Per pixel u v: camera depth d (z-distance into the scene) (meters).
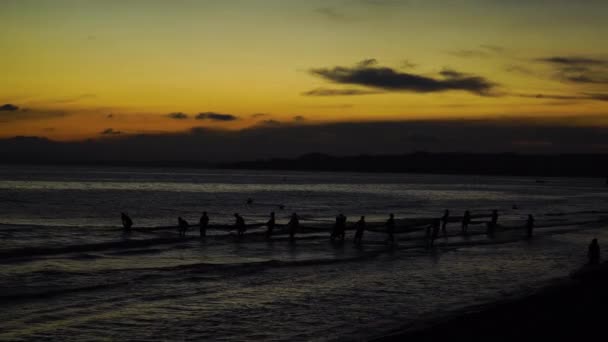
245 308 16.72
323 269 23.67
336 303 17.52
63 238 32.97
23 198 77.62
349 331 14.41
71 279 20.44
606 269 21.38
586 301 17.20
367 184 198.12
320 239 34.97
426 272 23.39
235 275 21.84
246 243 32.50
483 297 18.69
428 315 16.09
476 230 42.94
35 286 19.05
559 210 76.06
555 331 14.03
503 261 26.89
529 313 15.59
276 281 20.88
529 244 34.00
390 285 20.50
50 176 195.25
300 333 14.23
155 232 37.59
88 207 65.31
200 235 35.34
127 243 30.50
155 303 17.09
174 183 160.00
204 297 18.03
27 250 26.77
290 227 33.59
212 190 120.88
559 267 25.34
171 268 22.97
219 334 14.10
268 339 13.72
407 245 32.66
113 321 15.05
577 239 37.25
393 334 13.49
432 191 144.88
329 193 117.88
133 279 20.59
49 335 13.66
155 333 14.08
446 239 36.38
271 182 195.25
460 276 22.58
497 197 118.44
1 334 13.61
